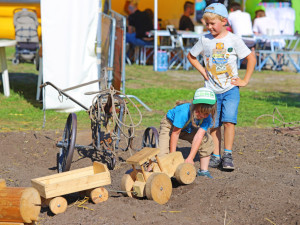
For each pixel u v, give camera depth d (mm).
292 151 6359
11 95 10734
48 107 8852
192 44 17453
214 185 4613
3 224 3504
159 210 3947
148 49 18906
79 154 6117
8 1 14133
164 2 19422
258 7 19109
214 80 5426
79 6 8773
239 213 3967
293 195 4309
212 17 5230
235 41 5316
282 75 16062
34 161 5895
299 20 20062
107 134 5707
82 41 8898
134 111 9336
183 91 11953
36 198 3512
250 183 4633
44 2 8547
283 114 9195
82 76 8969
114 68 9867
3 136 6762
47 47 8672
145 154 4293
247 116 8984
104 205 4023
